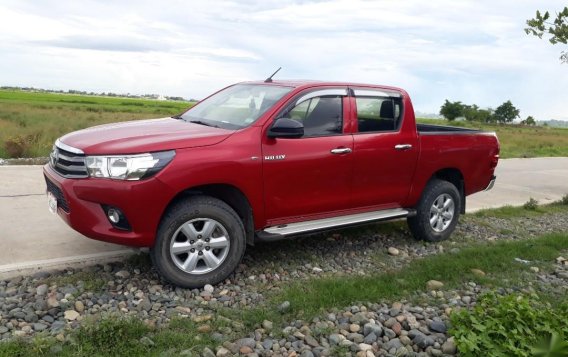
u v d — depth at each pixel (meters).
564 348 3.55
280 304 4.46
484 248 6.28
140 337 3.75
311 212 5.50
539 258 6.21
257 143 4.97
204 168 4.62
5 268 4.84
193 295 4.68
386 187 6.08
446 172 7.07
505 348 3.58
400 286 4.97
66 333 3.71
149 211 4.45
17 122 23.23
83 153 4.48
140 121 5.72
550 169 15.66
